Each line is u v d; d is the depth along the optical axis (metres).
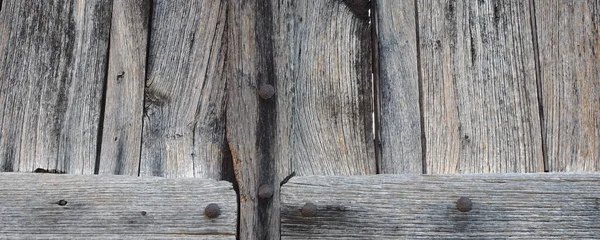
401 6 1.22
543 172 1.12
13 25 1.23
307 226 1.10
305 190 1.12
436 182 1.11
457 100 1.17
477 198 1.10
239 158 1.15
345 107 1.18
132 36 1.24
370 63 1.21
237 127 1.16
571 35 1.18
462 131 1.15
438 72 1.18
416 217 1.09
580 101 1.15
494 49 1.18
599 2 1.19
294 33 1.22
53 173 1.15
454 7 1.21
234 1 1.22
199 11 1.25
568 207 1.09
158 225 1.10
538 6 1.20
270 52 1.20
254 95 1.17
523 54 1.18
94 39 1.23
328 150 1.16
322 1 1.24
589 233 1.08
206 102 1.20
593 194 1.09
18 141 1.17
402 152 1.16
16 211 1.11
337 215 1.10
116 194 1.12
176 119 1.19
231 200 1.11
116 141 1.18
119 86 1.21
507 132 1.15
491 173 1.12
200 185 1.12
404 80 1.19
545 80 1.16
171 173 1.16
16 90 1.20
